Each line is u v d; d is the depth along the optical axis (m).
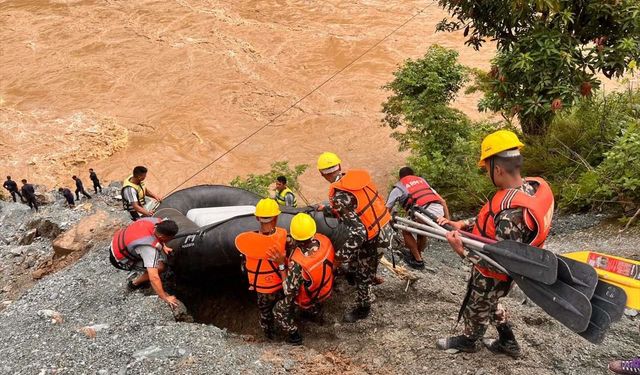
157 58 33.44
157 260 5.22
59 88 30.58
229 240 5.49
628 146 7.80
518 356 4.30
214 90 30.08
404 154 23.44
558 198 8.84
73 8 39.62
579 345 4.58
